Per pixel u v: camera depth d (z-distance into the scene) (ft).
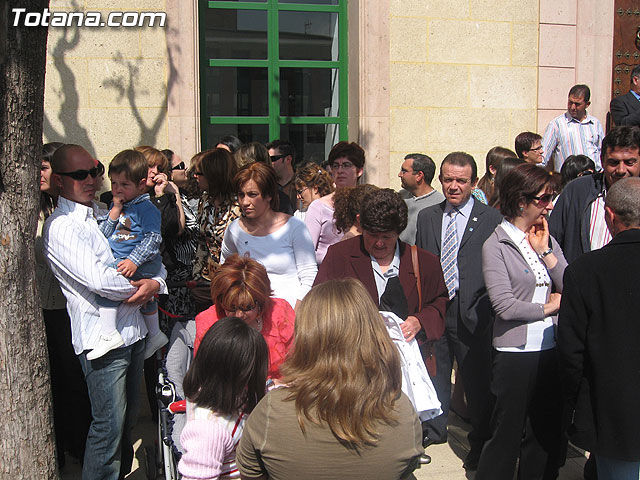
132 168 11.17
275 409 6.10
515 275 10.91
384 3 21.57
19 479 9.11
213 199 13.62
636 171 11.98
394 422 6.00
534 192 10.78
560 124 22.22
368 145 21.89
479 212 13.50
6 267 8.84
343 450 5.80
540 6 22.71
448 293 12.18
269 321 9.41
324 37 23.17
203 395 7.50
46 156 12.01
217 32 22.17
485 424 12.94
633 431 8.80
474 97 22.67
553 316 11.02
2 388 8.94
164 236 14.28
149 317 11.62
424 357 11.54
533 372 10.83
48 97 19.56
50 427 9.50
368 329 6.16
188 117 20.44
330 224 14.29
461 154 13.58
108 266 10.56
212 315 9.48
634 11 23.90
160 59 20.13
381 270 11.43
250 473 6.30
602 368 8.96
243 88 22.61
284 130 23.08
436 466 13.41
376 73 21.75
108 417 10.52
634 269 8.88
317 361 6.07
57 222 10.27
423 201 15.76
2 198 8.77
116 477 10.84
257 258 11.94
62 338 12.58
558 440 11.08
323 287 6.49
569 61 23.18
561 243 13.48
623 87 24.00
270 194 11.89
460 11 22.24
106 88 19.88
